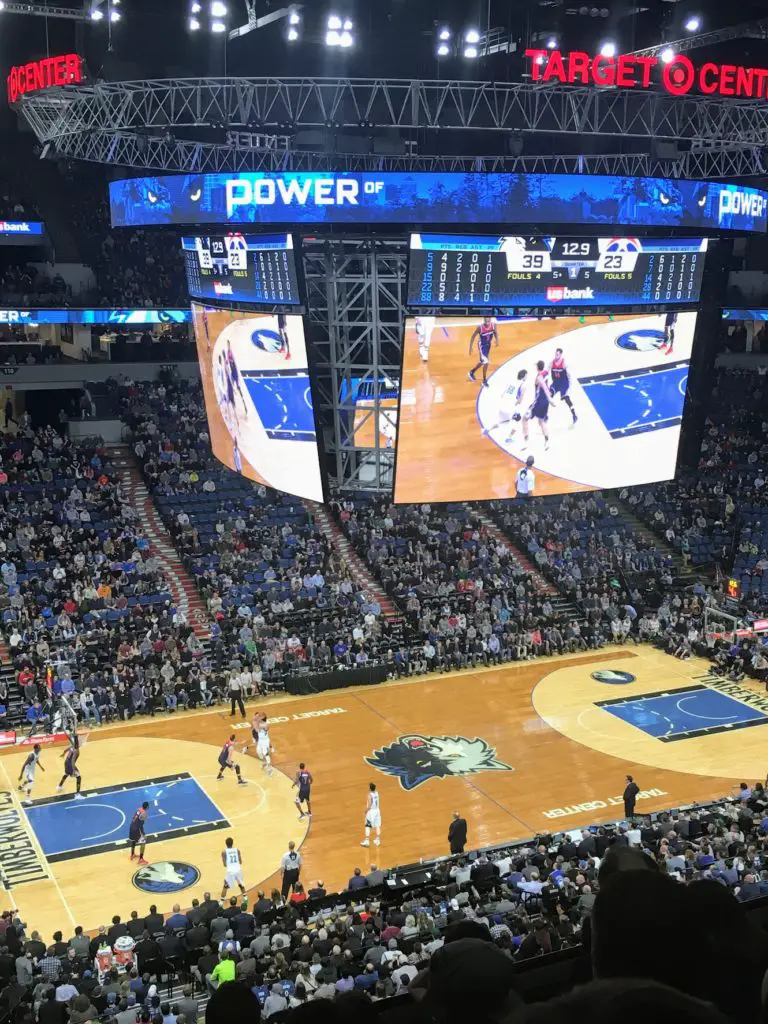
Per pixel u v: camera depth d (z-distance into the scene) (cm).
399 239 2870
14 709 3519
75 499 4397
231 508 4603
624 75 2880
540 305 2836
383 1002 356
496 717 3562
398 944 1753
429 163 4066
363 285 2977
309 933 1878
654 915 226
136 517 4494
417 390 2823
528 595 4325
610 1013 201
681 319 3014
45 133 3350
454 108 3788
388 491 2998
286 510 4600
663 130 3741
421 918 1853
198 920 2050
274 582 4159
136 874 2578
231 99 3659
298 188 2728
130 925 2073
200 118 3083
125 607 3912
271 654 3794
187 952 1950
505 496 2942
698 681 3903
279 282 2791
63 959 1964
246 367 2962
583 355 2919
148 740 3378
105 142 3784
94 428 4944
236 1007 294
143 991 1822
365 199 2733
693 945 229
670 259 2948
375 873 2242
